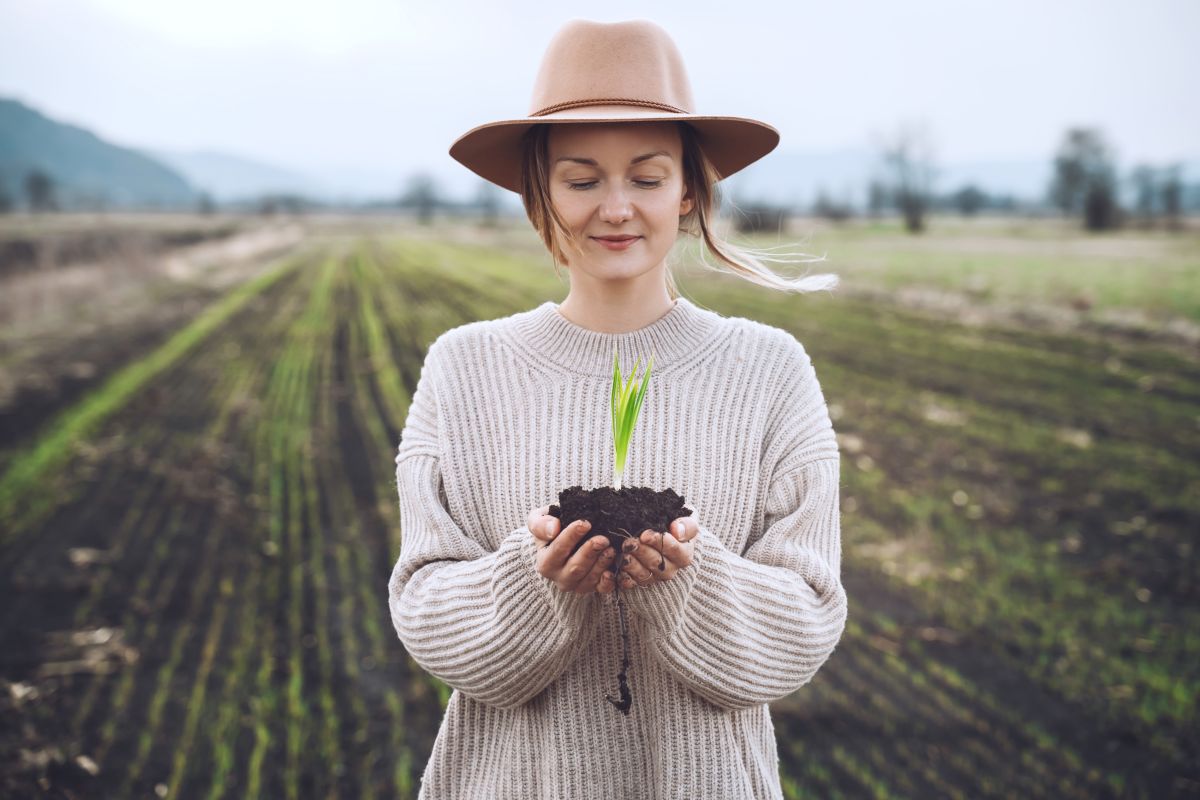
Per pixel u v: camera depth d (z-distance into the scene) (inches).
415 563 59.5
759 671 53.4
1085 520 225.1
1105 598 183.3
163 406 365.1
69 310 641.0
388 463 288.2
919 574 195.3
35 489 263.0
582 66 55.2
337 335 542.6
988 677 154.7
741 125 58.2
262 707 149.6
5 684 155.9
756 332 63.4
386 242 1721.2
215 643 171.6
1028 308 538.3
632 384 51.8
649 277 61.2
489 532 61.7
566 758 57.8
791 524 58.1
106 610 185.5
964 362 409.1
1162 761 130.5
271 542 222.4
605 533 48.5
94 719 145.9
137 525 234.5
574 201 55.5
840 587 57.9
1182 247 1028.5
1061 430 301.4
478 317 604.4
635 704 58.9
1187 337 441.1
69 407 363.3
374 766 133.5
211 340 529.3
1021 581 191.6
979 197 2605.8
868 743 136.5
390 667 162.2
